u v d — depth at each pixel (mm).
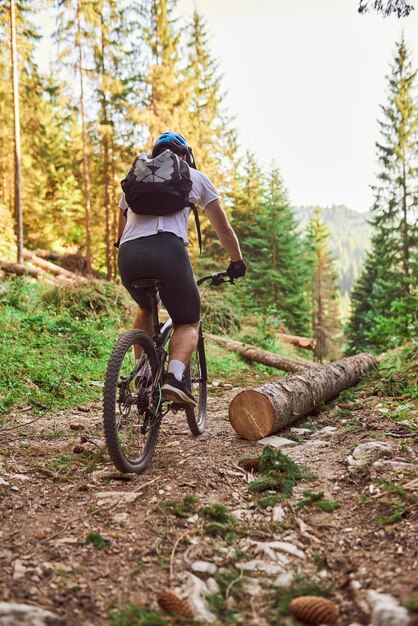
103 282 10555
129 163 24797
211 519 2707
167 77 22859
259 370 9023
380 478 3057
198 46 33469
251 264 34281
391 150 31203
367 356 6660
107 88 21938
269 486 3119
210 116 31828
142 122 22062
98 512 2746
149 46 24766
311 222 58250
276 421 4090
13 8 16266
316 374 5082
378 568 2150
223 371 8281
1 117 24531
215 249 28938
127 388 3328
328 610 1871
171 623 1855
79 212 31969
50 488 3104
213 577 2201
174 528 2594
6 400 5035
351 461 3393
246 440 4160
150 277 3354
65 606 1925
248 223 37031
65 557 2277
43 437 4160
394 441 3707
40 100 27000
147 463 3482
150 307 3715
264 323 12938
